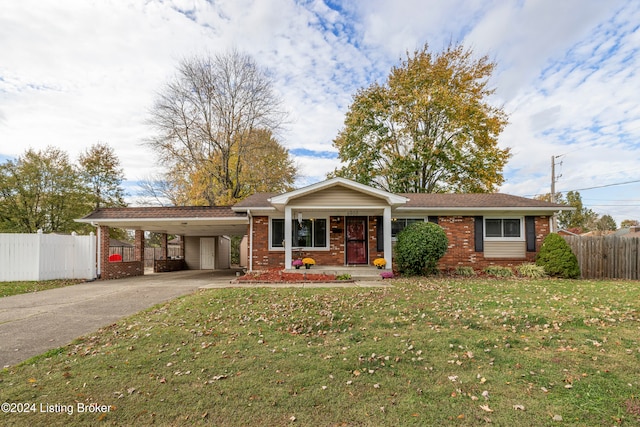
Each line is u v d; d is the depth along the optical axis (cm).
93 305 812
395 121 2527
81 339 552
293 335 574
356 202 1314
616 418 320
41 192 2503
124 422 321
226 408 344
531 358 465
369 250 1476
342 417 328
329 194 1316
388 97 2541
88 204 2761
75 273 1399
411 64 2562
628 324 607
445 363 454
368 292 913
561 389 379
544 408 340
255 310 724
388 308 734
